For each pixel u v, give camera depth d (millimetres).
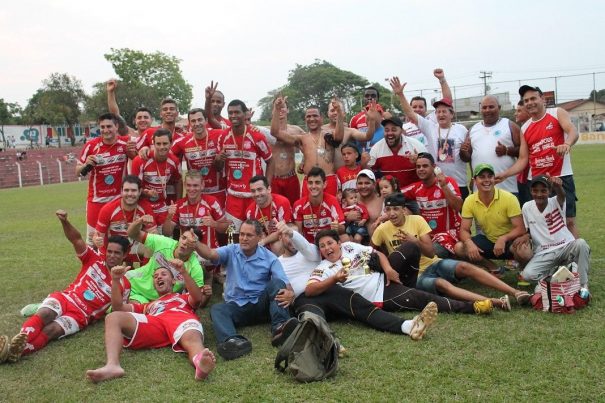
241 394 4195
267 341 5402
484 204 6848
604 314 5543
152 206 7680
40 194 29094
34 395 4348
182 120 10188
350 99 72875
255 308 5707
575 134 7004
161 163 7695
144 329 5156
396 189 7477
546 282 5730
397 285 6090
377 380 4309
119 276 5441
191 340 4984
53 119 67812
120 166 8055
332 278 5578
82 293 5855
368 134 8430
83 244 5969
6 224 15859
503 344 4895
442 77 9188
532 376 4230
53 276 8625
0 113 72125
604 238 9203
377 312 5496
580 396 3895
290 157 8773
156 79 68125
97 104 64000
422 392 4059
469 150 8188
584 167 23312
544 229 6391
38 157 55156
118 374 4586
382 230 6762
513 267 7715
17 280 8391
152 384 4449
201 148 8031
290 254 6359
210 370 4438
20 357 5113
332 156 8398
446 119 8438
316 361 4441
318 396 4094
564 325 5289
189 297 5625
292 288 5727
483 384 4137
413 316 5863
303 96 77500
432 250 6500
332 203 7258
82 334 5789
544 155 7258
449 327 5398
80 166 7855
